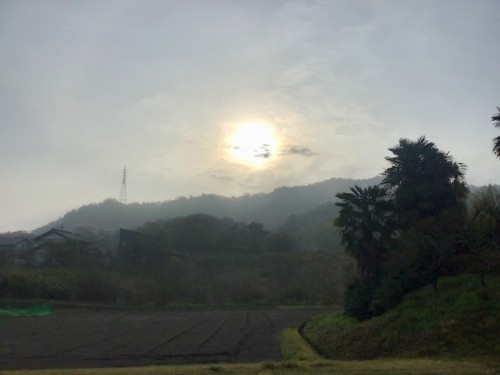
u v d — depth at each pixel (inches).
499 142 904.3
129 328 1481.3
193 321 1729.8
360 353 805.9
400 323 815.1
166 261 3314.5
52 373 581.0
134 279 2923.2
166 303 2694.4
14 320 1815.9
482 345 637.3
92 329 1462.8
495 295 742.5
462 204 1102.4
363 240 1141.7
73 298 2578.7
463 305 751.7
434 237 978.1
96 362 812.6
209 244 4360.2
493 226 940.6
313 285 3078.2
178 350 954.1
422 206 1087.6
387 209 1154.0
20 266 2970.0
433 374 514.6
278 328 1434.5
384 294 975.0
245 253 4168.3
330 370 558.9
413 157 1122.7
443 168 1115.3
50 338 1226.0
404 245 1013.8
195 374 554.3
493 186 1080.8
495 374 506.6
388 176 1158.3
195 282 3085.6
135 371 585.6
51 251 3088.1
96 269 2974.9
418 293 937.5
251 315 2014.0
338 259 3745.1
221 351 928.3
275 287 3107.8
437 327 725.3
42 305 2358.5
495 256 812.0
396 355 714.2
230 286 3021.7
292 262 3713.1
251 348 971.3
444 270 990.4
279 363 634.8
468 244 938.7
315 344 1040.2
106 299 2630.4
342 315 1254.3
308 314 2039.9
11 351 976.9
